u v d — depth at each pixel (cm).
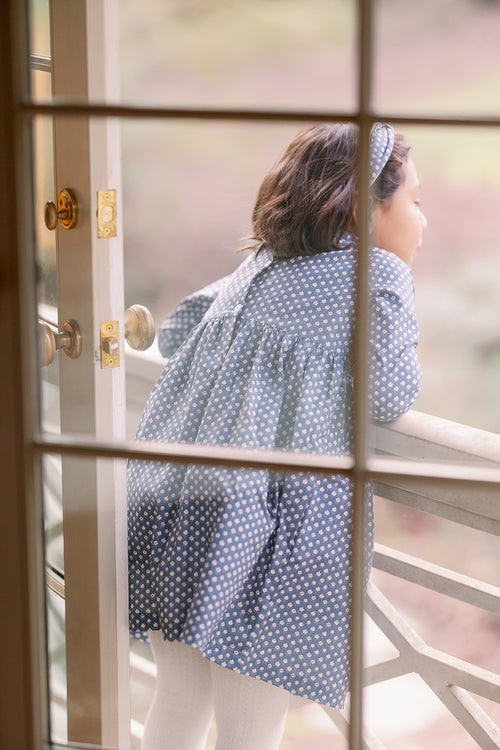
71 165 125
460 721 149
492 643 265
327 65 291
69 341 129
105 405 134
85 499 129
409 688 187
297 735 143
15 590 95
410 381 138
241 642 134
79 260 128
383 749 149
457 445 135
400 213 149
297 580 134
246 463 94
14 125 85
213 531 129
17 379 90
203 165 225
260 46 295
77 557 130
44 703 100
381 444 141
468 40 274
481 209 251
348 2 285
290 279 143
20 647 96
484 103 279
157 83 308
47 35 118
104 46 120
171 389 149
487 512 129
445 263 251
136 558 141
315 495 132
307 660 135
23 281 87
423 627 276
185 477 133
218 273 222
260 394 138
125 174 225
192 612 129
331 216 141
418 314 245
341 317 139
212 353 145
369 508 135
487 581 246
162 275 224
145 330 155
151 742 146
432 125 103
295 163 142
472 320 241
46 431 98
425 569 148
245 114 88
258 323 142
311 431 135
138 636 154
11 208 86
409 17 276
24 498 93
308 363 138
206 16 296
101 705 138
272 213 144
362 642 95
